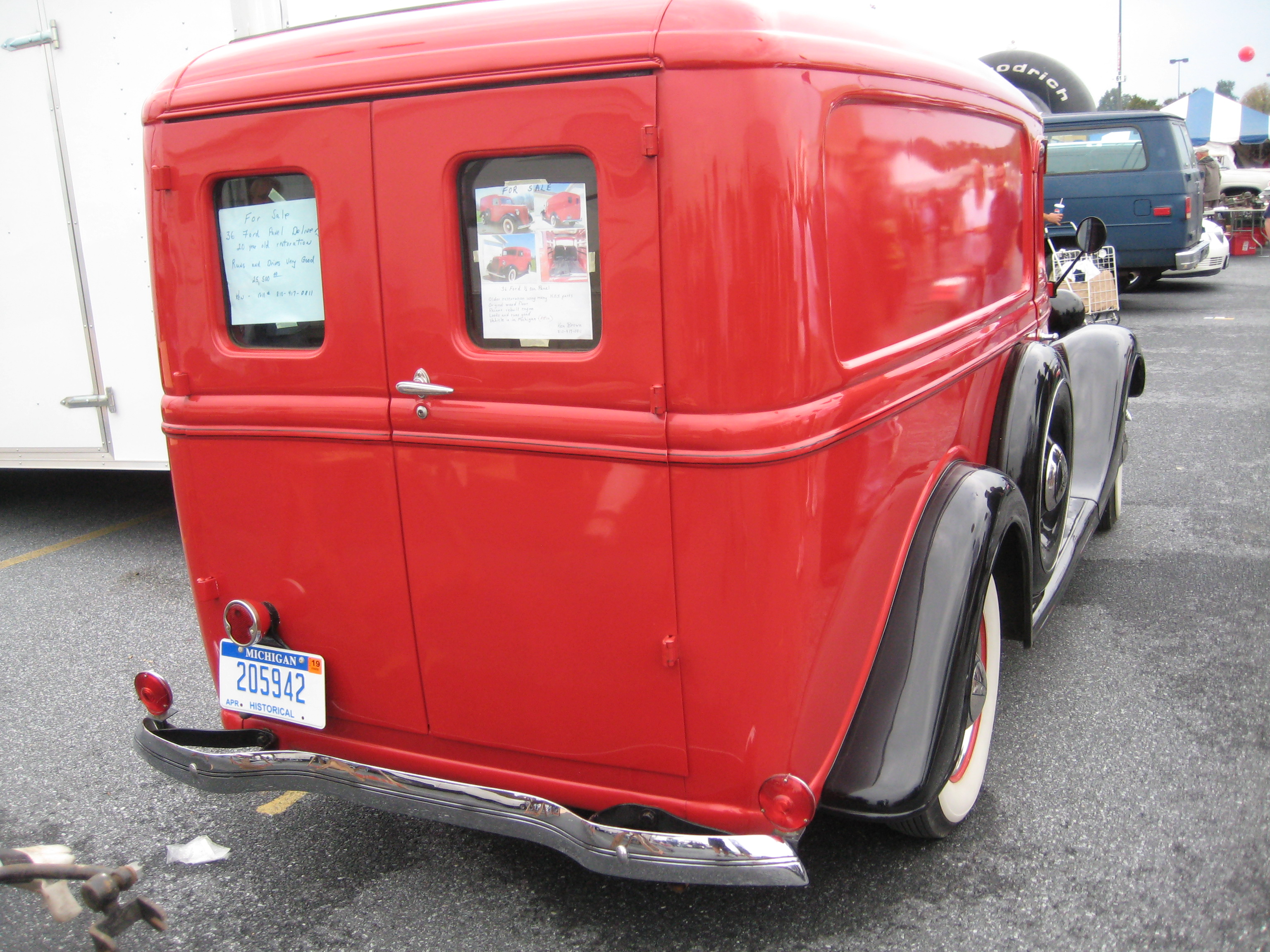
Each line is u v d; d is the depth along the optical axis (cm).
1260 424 746
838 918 254
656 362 202
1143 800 298
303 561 253
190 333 255
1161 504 573
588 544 217
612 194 199
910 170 251
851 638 233
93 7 482
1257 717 343
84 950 259
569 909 264
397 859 290
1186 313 1313
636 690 221
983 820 291
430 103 213
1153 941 241
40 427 543
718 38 189
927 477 270
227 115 238
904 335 254
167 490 704
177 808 322
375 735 258
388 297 227
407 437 230
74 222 509
